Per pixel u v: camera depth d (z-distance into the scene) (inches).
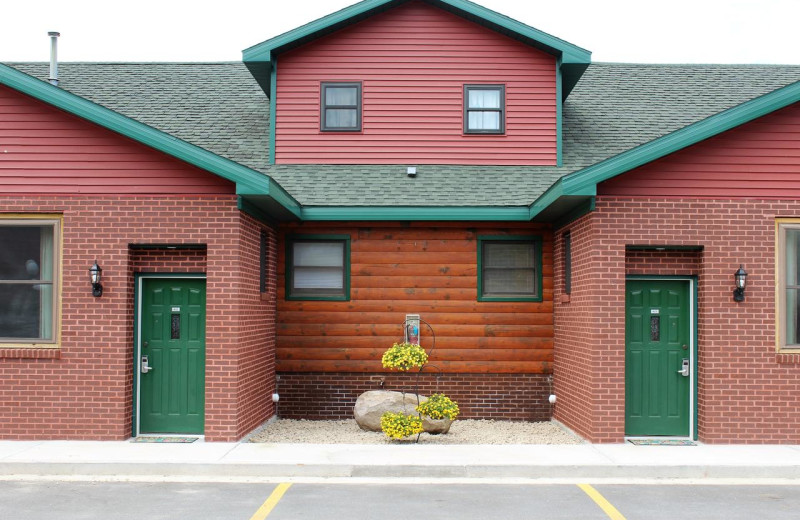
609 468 335.6
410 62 530.9
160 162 397.7
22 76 386.0
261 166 517.7
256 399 433.4
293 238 486.6
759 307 396.2
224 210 394.6
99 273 391.9
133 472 336.5
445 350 483.8
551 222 484.7
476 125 529.7
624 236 393.1
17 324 397.7
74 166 397.4
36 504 284.4
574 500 293.7
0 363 392.5
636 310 412.2
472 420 479.5
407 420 398.9
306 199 471.8
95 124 398.3
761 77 623.2
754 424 392.2
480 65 530.3
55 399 391.2
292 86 528.7
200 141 536.4
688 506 285.6
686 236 395.2
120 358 392.5
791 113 400.8
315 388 483.5
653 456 356.2
